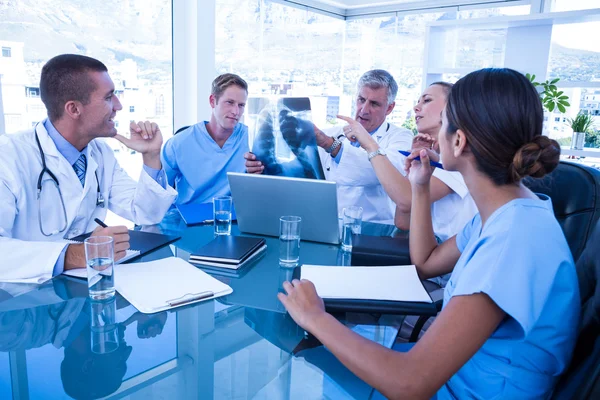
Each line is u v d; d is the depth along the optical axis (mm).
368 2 4285
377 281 1007
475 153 752
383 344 797
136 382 648
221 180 2312
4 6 2178
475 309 663
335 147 2082
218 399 618
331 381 689
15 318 845
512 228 706
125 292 943
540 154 701
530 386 739
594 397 558
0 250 1039
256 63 3656
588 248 862
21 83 2295
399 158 2033
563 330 722
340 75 4660
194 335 799
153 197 1560
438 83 1785
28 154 1347
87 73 1362
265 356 743
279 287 1023
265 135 1580
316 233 1350
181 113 3135
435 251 1146
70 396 608
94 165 1508
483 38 3719
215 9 3102
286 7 3857
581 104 3359
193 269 1088
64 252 1059
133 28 2768
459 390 794
